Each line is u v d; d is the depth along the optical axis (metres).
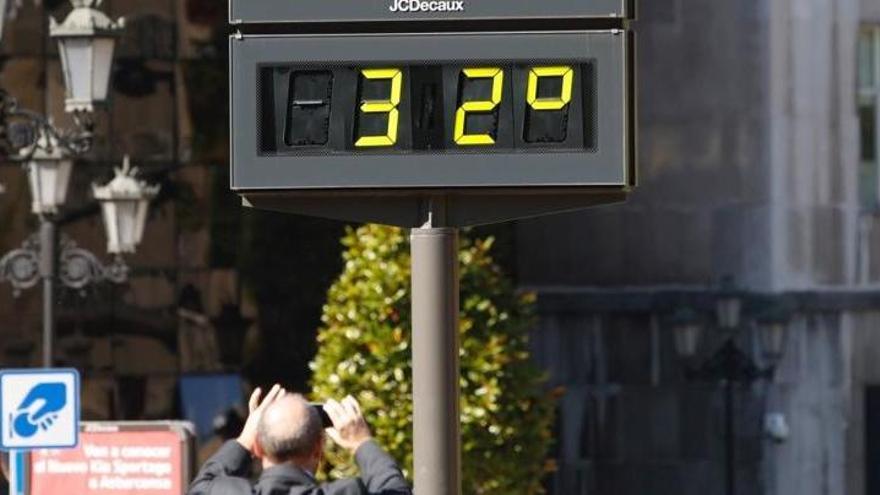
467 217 22.23
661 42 63.44
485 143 21.86
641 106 63.56
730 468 60.22
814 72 63.19
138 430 37.84
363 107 21.91
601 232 63.81
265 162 21.89
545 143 21.80
